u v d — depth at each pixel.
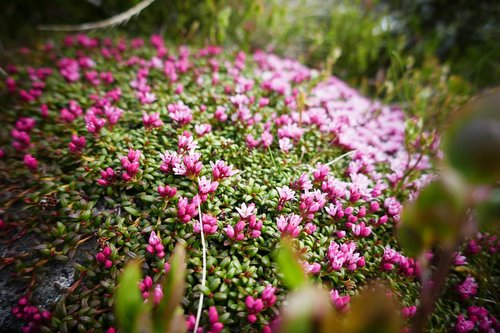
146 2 0.20
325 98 0.18
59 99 0.16
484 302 0.12
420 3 0.27
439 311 0.11
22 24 0.23
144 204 0.12
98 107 0.15
